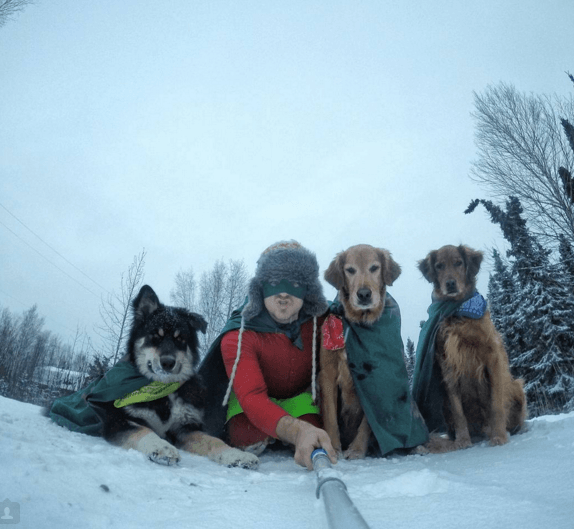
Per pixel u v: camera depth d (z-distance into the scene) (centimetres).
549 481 83
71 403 164
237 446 158
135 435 128
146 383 152
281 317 158
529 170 578
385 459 150
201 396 163
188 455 139
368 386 155
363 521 46
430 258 189
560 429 160
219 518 68
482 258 186
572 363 791
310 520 67
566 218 571
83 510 68
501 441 157
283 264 154
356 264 165
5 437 104
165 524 66
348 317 164
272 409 128
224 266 1168
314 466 93
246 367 145
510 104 581
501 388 167
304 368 168
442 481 86
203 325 174
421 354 185
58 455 93
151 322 160
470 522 61
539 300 819
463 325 171
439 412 186
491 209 632
